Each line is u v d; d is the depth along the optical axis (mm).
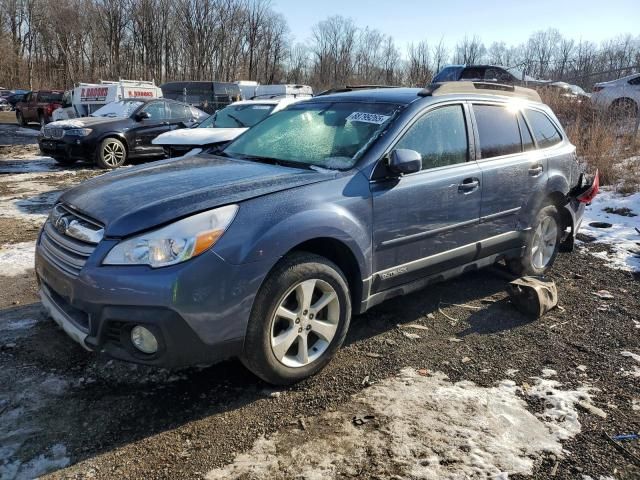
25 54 65438
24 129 25641
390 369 3336
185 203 2781
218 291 2652
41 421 2729
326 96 4398
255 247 2742
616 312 4289
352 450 2562
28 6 63812
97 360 3320
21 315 3936
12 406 2842
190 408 2883
